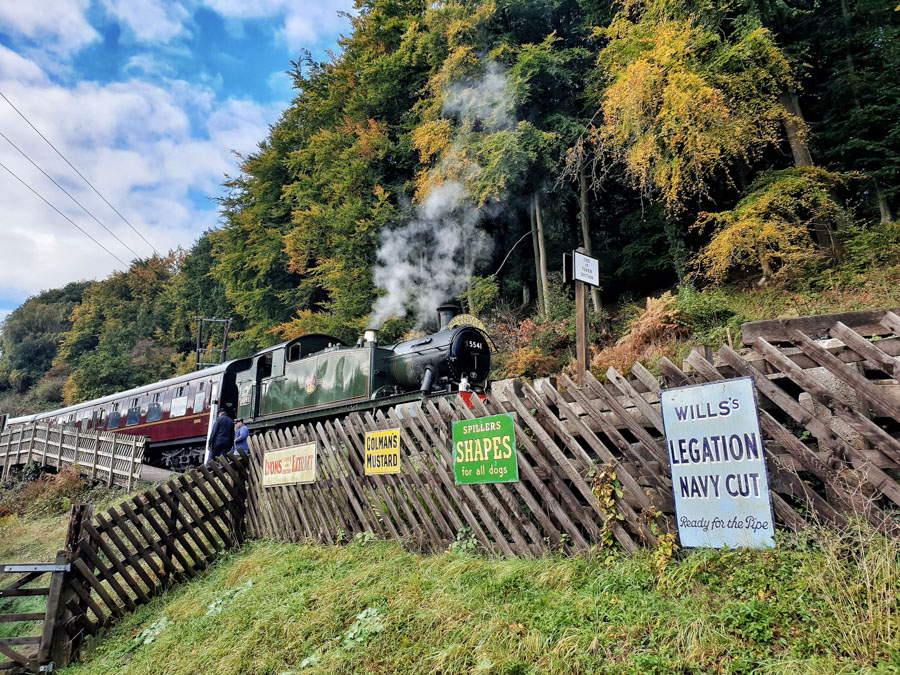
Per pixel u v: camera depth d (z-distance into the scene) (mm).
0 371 70562
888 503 3361
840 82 14945
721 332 10508
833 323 3592
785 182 12438
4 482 18875
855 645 2617
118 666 5289
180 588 6648
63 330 75438
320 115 27141
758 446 3471
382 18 24328
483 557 4703
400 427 5805
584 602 3582
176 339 50469
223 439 11008
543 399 4734
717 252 13078
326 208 22750
